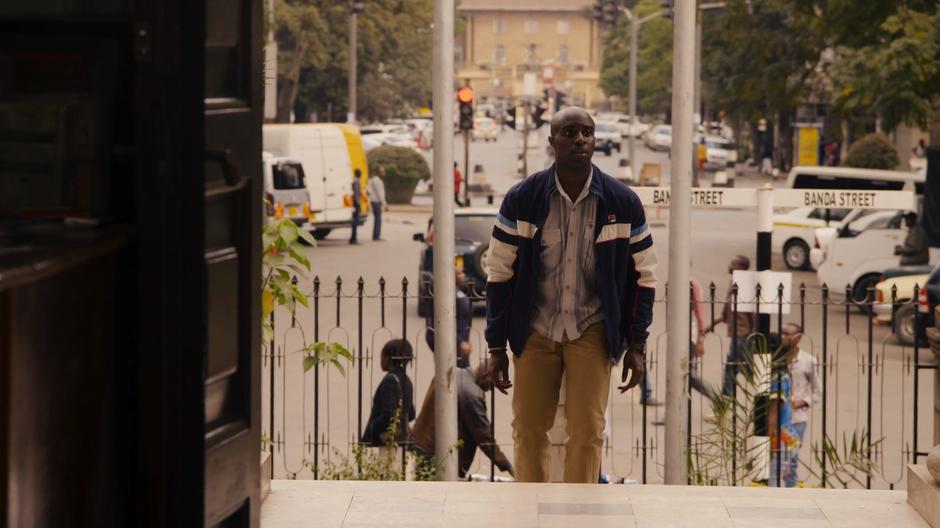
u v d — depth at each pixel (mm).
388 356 9289
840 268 22500
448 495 5953
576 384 5949
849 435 12578
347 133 33094
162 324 3588
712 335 18000
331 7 63594
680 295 7707
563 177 5801
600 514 5703
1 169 3678
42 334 3223
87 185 3689
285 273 7031
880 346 18375
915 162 59688
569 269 5891
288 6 57469
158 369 3607
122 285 3633
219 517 3857
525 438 6117
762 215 8977
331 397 14078
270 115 21516
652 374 14617
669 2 36031
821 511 5828
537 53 175250
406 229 36844
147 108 3523
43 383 3234
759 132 67062
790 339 9992
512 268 6008
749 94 31250
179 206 3551
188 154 3539
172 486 3639
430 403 8391
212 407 3865
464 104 34312
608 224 5836
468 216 20344
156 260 3566
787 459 9883
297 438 12188
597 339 5941
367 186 34281
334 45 64062
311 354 7852
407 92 80125
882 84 23906
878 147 42219
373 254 29984
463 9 173500
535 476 6172
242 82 3967
